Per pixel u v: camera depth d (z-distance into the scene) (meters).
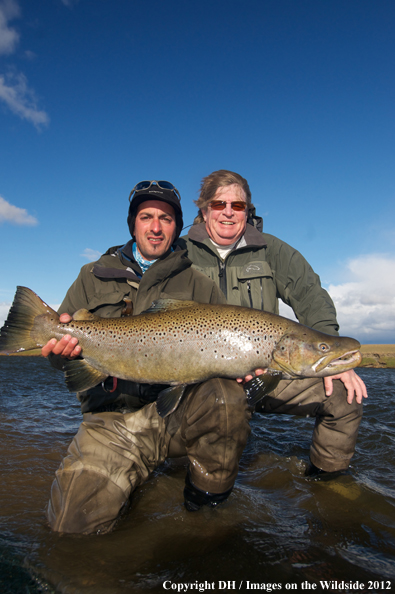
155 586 1.76
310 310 4.28
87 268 3.54
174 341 2.97
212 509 2.54
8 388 8.42
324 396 3.28
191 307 3.12
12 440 4.05
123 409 3.12
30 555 1.98
